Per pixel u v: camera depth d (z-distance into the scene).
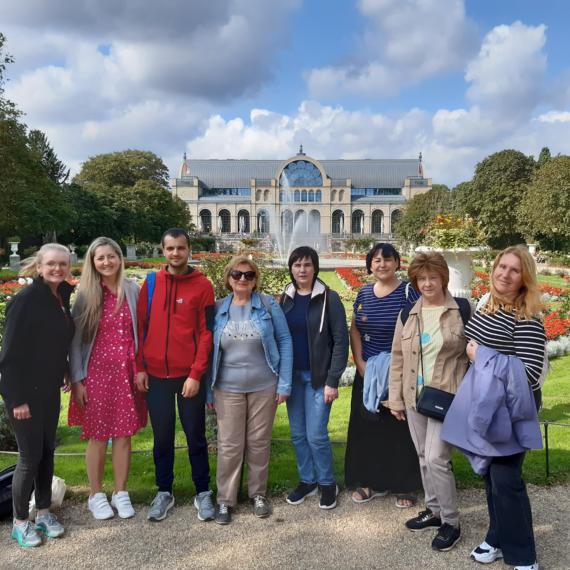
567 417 6.74
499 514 3.60
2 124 28.31
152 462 5.64
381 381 4.38
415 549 3.95
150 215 67.06
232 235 98.56
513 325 3.61
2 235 41.53
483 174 52.56
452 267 10.50
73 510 4.60
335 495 4.64
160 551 3.95
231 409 4.40
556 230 36.97
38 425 4.04
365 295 4.64
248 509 4.59
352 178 116.69
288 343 4.46
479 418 3.49
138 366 4.47
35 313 3.98
